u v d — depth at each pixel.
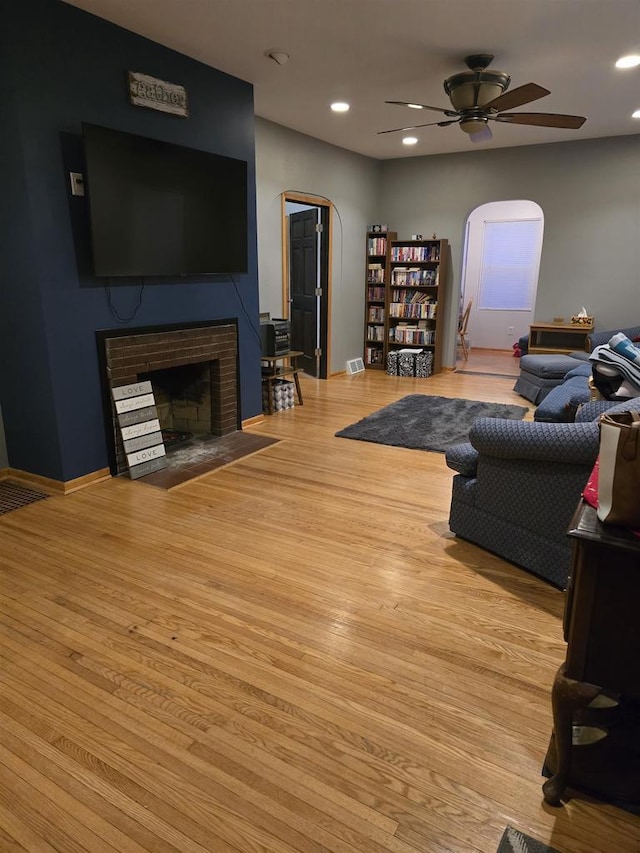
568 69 3.86
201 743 1.60
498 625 2.13
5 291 3.18
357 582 2.42
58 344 3.14
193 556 2.64
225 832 1.35
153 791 1.45
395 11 3.00
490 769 1.52
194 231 3.76
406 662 1.93
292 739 1.61
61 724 1.67
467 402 5.64
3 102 2.81
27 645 2.02
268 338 5.06
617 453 1.19
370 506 3.20
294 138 5.62
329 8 2.97
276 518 3.04
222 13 3.03
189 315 3.98
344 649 1.99
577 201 6.25
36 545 2.74
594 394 3.18
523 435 2.27
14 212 2.97
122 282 3.45
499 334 9.24
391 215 7.40
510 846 1.31
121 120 3.28
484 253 9.05
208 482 3.56
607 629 1.26
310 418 5.09
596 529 1.22
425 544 2.76
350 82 4.14
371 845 1.31
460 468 2.70
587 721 1.40
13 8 2.68
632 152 5.86
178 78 3.59
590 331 6.02
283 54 3.58
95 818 1.38
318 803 1.42
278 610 2.22
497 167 6.57
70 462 3.33
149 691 1.79
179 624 2.13
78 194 3.11
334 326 6.95
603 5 2.92
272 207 5.47
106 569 2.52
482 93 3.68
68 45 2.95
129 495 3.34
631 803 1.41
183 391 4.59
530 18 3.08
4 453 3.56
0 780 1.49
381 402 5.70
